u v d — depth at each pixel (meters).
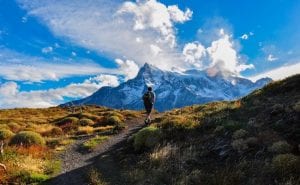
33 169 20.95
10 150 25.30
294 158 15.49
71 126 45.25
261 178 15.42
